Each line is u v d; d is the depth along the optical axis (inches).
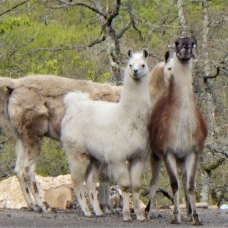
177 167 1306.6
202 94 2420.0
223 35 2738.7
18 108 1486.2
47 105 1501.0
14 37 2497.5
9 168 2287.2
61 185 1620.3
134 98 1262.3
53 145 2352.4
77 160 1364.4
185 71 1228.5
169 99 1237.7
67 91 1505.9
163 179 2409.0
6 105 1514.5
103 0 2637.8
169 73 1401.3
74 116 1368.1
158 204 2391.7
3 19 2311.8
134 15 2431.1
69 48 2410.2
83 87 1514.5
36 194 1487.5
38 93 1499.8
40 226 1217.4
